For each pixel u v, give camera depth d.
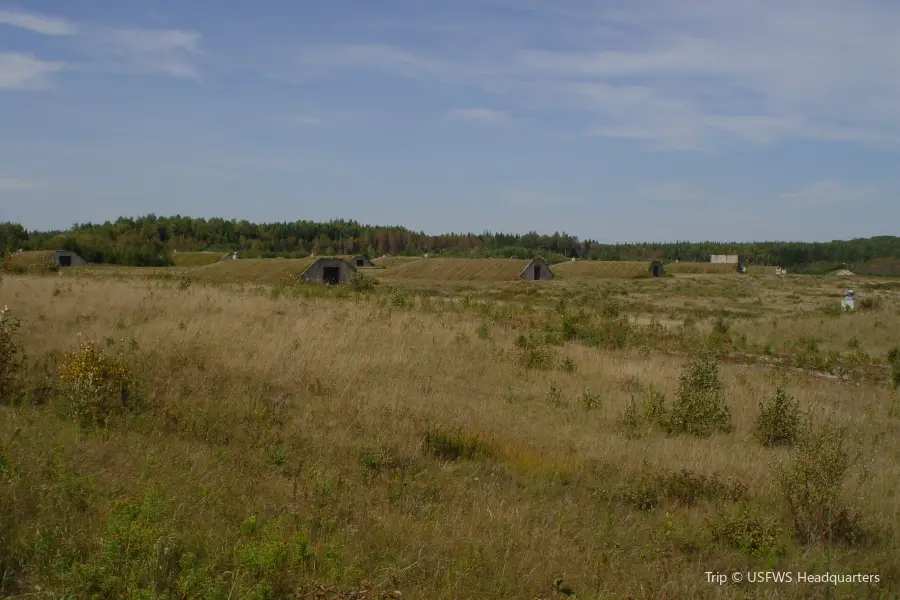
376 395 11.97
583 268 97.38
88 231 141.00
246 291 27.66
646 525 8.02
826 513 8.30
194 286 27.23
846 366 23.86
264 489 7.53
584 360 18.66
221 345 13.66
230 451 8.66
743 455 11.23
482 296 57.88
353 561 5.95
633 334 26.84
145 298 19.70
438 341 18.06
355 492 7.78
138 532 5.42
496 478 9.13
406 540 6.62
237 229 158.88
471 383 14.52
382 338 17.23
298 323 17.27
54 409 9.19
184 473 7.36
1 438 7.20
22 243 103.12
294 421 10.22
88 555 5.46
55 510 6.00
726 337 28.39
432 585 5.77
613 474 9.63
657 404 13.34
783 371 21.00
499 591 5.83
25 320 14.55
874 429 13.98
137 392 10.09
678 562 7.00
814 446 8.91
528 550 6.64
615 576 6.45
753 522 8.05
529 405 13.38
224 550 5.79
